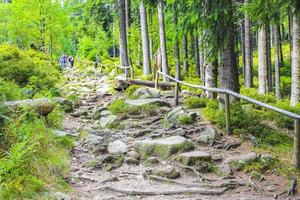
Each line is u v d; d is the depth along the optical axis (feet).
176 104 42.78
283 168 24.71
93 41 156.76
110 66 111.04
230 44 35.06
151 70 96.07
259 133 30.63
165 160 26.84
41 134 24.34
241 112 32.24
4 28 146.41
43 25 117.29
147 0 58.75
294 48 54.44
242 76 113.60
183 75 104.88
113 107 41.22
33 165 21.25
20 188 18.63
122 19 91.15
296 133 24.50
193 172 24.77
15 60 46.85
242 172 24.85
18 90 35.42
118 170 25.58
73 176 23.70
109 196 21.26
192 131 31.94
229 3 33.71
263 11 30.89
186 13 35.47
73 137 32.09
